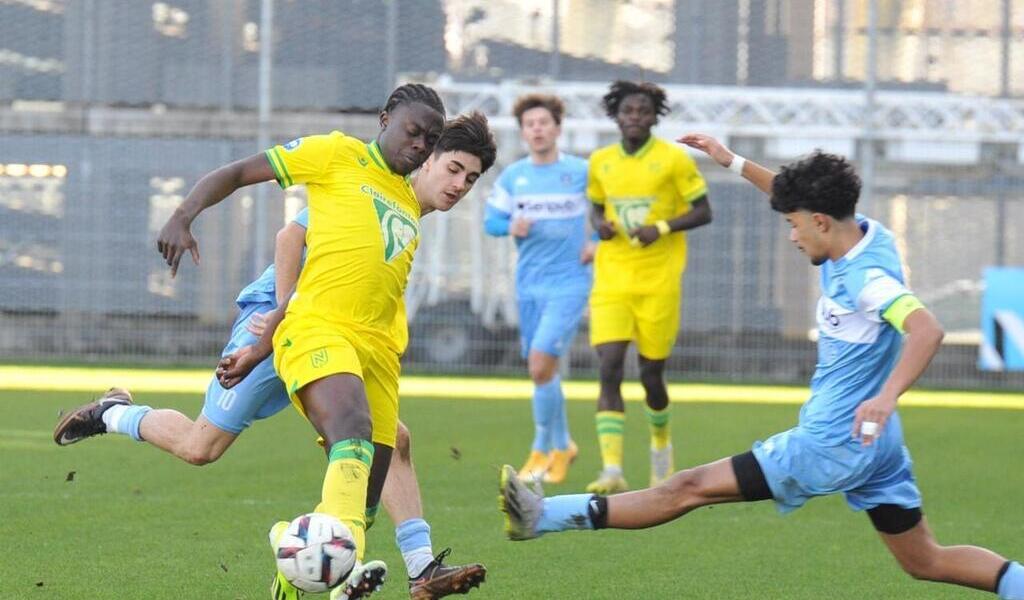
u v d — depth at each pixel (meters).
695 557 24.38
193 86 70.62
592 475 36.12
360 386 17.70
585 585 21.83
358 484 17.08
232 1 70.81
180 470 34.06
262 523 26.64
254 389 19.61
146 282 67.75
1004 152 68.62
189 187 68.00
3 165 68.06
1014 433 47.78
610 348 33.50
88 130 68.75
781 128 69.12
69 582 21.12
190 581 21.39
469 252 70.25
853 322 17.55
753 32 69.81
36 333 68.31
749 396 60.03
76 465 34.50
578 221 35.72
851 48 69.75
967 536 27.16
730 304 67.56
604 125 69.94
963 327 67.38
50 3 70.44
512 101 70.25
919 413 55.44
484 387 62.03
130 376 60.88
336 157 18.62
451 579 18.09
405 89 18.88
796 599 21.14
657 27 70.31
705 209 34.06
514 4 70.69
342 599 17.14
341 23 70.88
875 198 68.12
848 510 29.94
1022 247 67.94
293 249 18.73
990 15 69.31
